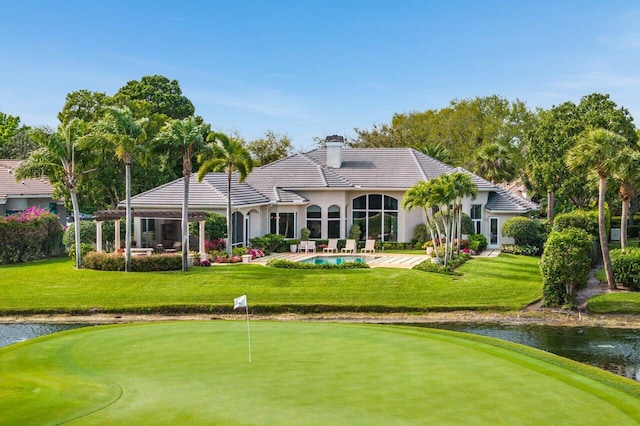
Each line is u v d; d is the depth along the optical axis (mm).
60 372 14555
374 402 12016
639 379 18234
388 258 42844
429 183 36156
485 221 50188
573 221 41750
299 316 28500
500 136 84562
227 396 12266
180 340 17984
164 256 35375
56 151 34719
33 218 41844
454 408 11812
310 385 13086
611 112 56438
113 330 19984
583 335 24797
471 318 28188
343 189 49281
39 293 30734
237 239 45438
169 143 34188
